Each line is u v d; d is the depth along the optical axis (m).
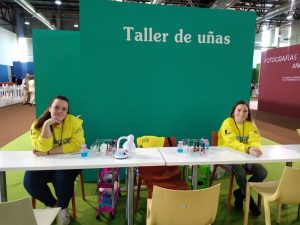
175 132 3.62
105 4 3.19
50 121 2.39
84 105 3.35
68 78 4.23
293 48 8.93
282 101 9.65
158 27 3.35
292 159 2.50
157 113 3.53
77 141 2.54
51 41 4.15
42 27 15.13
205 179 3.31
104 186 2.69
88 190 3.36
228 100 3.70
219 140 3.08
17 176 3.72
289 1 8.38
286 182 2.02
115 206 2.87
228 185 3.53
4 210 1.44
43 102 4.25
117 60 3.32
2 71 13.43
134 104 3.45
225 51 3.58
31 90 11.76
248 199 2.47
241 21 3.56
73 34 4.17
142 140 2.99
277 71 9.85
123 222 2.62
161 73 3.45
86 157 2.38
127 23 3.27
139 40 3.33
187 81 3.54
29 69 15.34
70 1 11.19
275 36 16.05
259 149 2.66
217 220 2.67
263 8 10.56
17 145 5.37
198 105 3.62
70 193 2.47
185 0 8.97
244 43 3.62
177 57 3.46
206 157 2.48
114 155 2.39
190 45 3.47
